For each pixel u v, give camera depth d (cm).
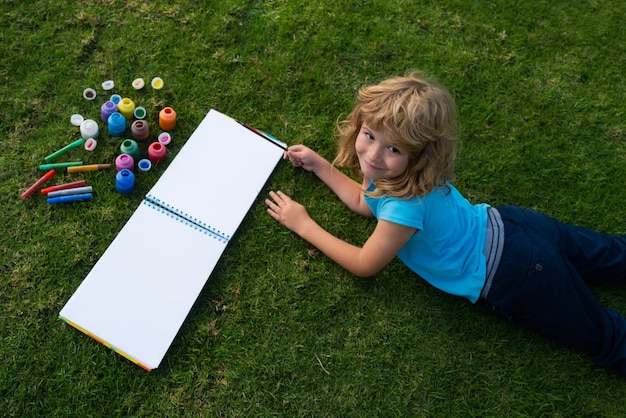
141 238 179
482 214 174
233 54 216
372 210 179
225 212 188
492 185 205
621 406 176
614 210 205
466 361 178
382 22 230
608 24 241
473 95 221
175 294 173
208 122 201
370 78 220
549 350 181
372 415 169
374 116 145
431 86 149
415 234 163
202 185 190
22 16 212
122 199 186
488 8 239
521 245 167
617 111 224
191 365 168
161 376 165
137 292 172
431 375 175
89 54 210
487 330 182
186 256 179
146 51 213
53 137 194
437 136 146
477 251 168
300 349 174
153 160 192
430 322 182
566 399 175
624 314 188
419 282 187
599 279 186
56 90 201
